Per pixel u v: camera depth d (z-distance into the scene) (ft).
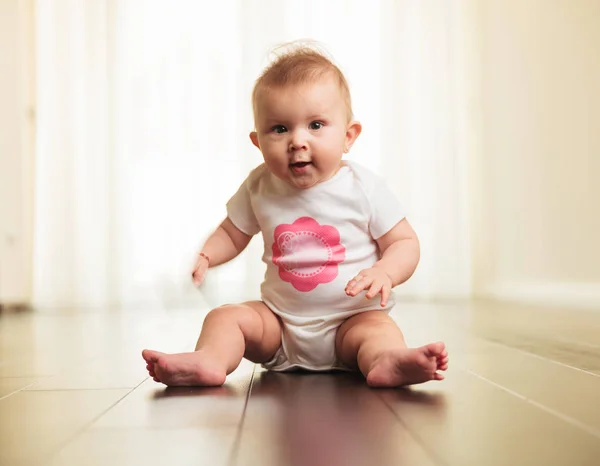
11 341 6.09
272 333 3.98
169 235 12.25
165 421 2.67
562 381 3.47
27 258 11.89
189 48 12.48
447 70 12.75
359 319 3.89
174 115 12.40
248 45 12.25
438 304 10.58
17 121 11.26
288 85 3.84
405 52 12.64
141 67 12.45
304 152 3.84
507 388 3.28
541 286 11.34
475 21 13.11
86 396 3.30
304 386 3.44
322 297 3.95
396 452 2.14
